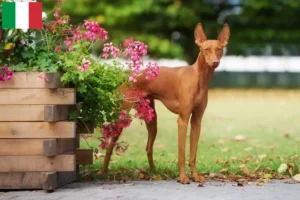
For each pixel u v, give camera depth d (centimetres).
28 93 829
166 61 3991
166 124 1873
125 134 1625
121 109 927
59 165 835
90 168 1041
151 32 3769
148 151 995
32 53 862
